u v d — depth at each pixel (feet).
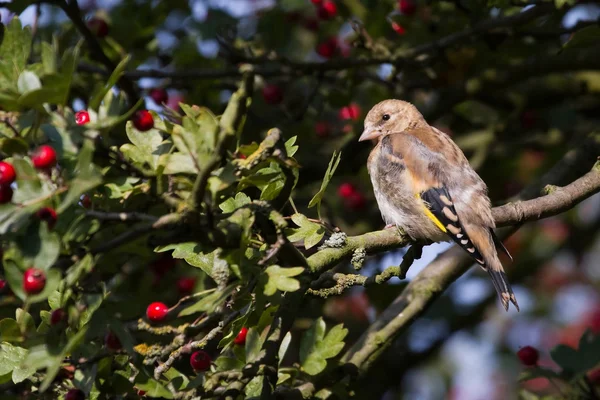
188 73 42.11
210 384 25.02
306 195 47.55
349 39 45.88
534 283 61.00
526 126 51.60
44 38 41.65
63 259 21.11
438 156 36.63
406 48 45.73
